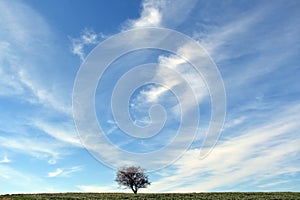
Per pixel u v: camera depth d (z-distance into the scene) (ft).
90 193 181.06
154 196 163.12
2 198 140.46
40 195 154.92
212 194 173.06
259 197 155.02
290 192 178.70
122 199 148.87
